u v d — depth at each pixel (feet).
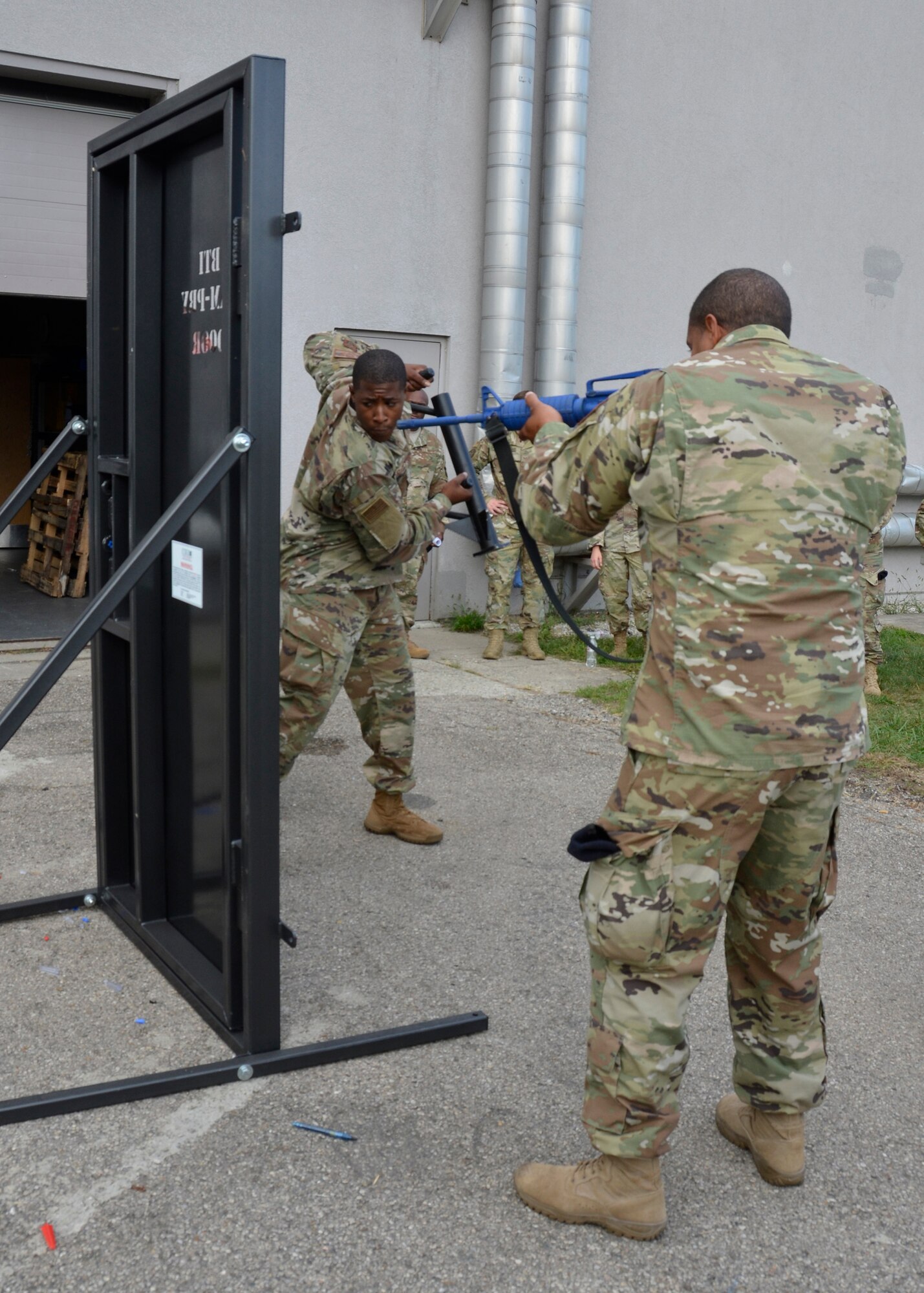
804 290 32.60
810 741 6.41
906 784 17.11
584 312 29.14
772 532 6.36
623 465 6.61
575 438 6.97
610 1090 6.88
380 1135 8.03
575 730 19.26
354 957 10.70
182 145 9.35
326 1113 8.27
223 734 8.84
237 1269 6.66
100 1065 8.72
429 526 12.34
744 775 6.37
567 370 27.84
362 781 15.93
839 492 6.53
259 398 8.14
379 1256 6.82
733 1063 8.63
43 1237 6.86
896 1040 9.71
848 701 6.59
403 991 10.09
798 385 6.61
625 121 28.86
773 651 6.37
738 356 6.77
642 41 28.76
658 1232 7.10
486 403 12.17
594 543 24.73
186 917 10.38
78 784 15.28
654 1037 6.75
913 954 11.39
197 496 8.03
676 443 6.39
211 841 9.73
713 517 6.36
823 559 6.47
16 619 26.53
